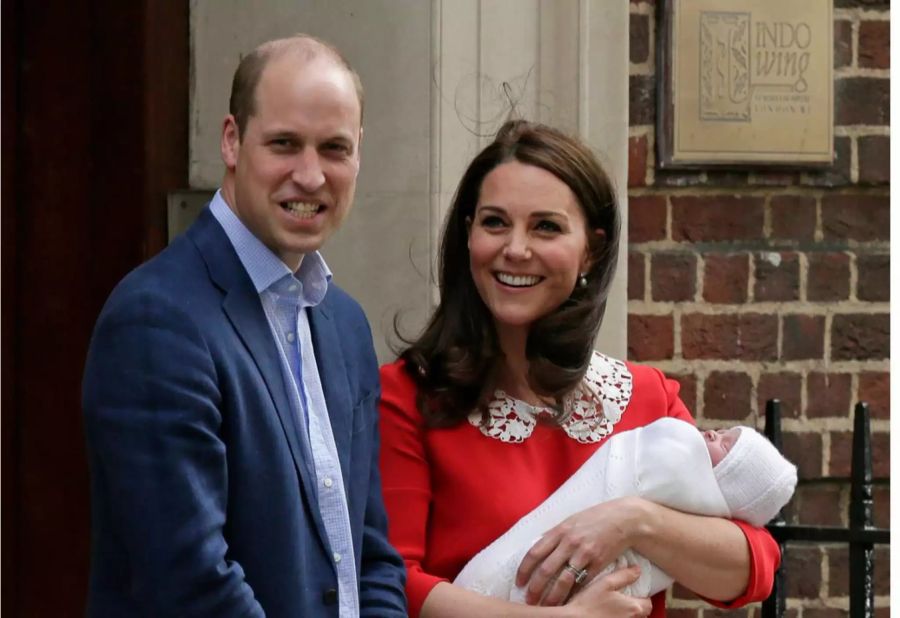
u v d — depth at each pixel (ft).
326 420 25.80
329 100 24.53
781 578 34.94
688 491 29.50
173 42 39.93
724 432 31.04
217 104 39.75
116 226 40.27
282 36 39.14
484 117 38.42
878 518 41.55
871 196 41.47
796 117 40.47
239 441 23.86
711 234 40.65
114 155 40.22
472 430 29.99
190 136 39.96
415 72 38.19
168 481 22.68
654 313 40.32
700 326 40.52
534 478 29.76
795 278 40.93
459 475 29.48
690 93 40.04
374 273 38.50
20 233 40.55
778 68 40.40
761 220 40.91
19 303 40.63
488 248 29.73
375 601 26.55
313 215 24.80
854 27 41.11
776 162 40.42
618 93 38.88
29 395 40.75
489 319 30.71
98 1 40.22
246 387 24.13
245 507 23.93
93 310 40.52
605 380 31.35
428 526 29.73
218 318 24.21
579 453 30.22
